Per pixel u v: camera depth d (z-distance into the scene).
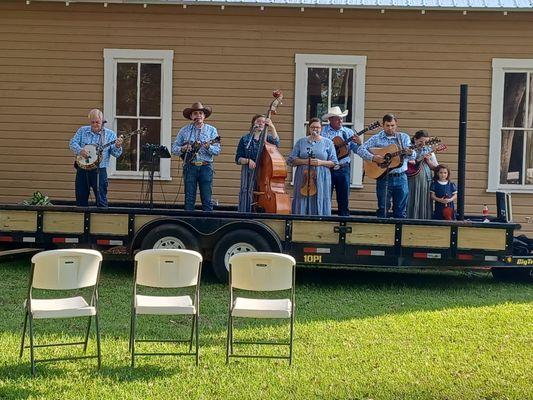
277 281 4.93
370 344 5.59
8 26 10.95
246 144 8.48
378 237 7.94
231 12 10.82
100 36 10.94
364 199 10.82
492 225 7.86
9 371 4.73
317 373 4.80
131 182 10.95
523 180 10.87
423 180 8.75
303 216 7.95
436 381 4.68
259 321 6.42
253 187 8.31
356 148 8.70
